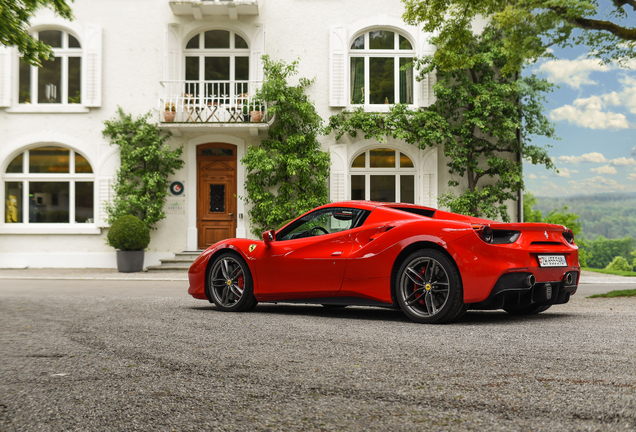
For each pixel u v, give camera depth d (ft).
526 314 17.02
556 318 15.80
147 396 7.68
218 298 18.57
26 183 47.26
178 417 6.77
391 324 14.49
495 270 13.76
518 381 8.23
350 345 11.32
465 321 15.10
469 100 43.78
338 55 46.83
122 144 45.24
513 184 44.70
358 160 47.34
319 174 44.39
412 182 47.03
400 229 15.34
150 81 47.16
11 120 46.80
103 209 46.16
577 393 7.54
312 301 16.90
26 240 46.47
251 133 45.11
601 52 29.81
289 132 45.50
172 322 14.92
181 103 46.78
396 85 47.55
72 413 6.93
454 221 14.66
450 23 32.14
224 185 47.06
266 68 44.52
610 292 24.44
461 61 33.12
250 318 15.90
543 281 14.58
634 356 9.94
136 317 16.02
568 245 15.55
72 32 47.55
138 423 6.55
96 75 46.73
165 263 44.91
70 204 47.16
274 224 45.62
